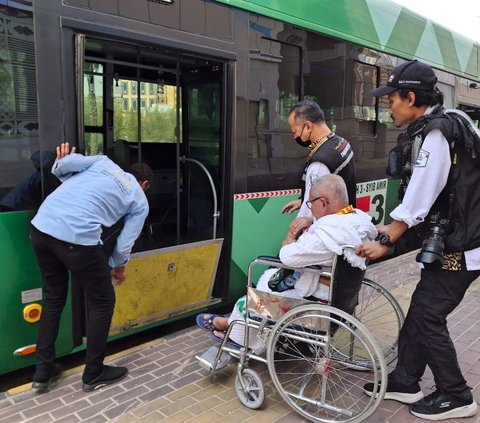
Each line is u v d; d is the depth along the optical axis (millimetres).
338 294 2672
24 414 2758
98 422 2697
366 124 5512
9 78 2641
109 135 3818
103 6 2938
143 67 3660
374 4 5500
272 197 4301
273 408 2857
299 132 3166
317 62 4645
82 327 3188
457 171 2514
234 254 4020
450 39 7285
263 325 2791
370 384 2979
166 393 3010
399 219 2492
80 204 2691
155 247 4066
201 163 4039
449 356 2660
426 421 2725
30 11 2666
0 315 2781
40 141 2775
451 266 2590
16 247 2789
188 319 4273
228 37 3719
